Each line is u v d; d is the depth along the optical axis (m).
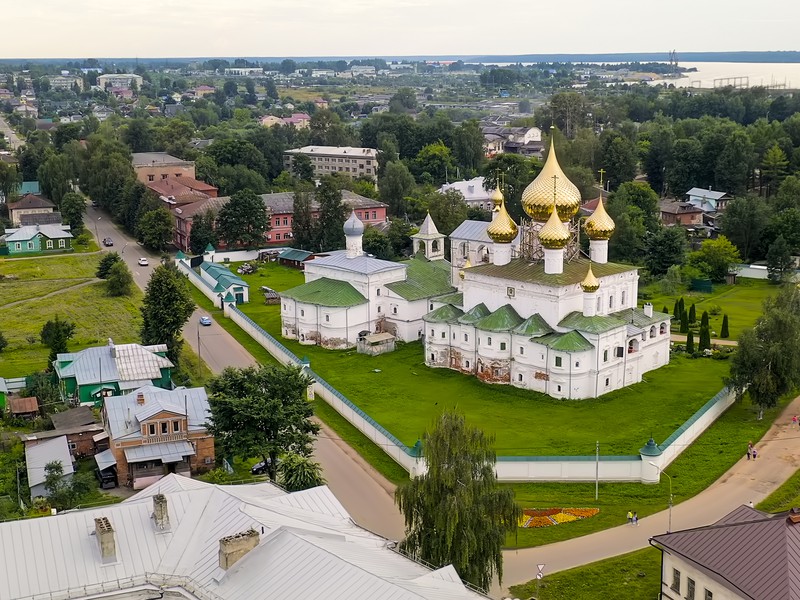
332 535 70.88
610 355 139.50
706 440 121.50
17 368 154.50
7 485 106.31
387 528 97.06
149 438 106.88
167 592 65.81
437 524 80.06
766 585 68.19
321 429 124.50
